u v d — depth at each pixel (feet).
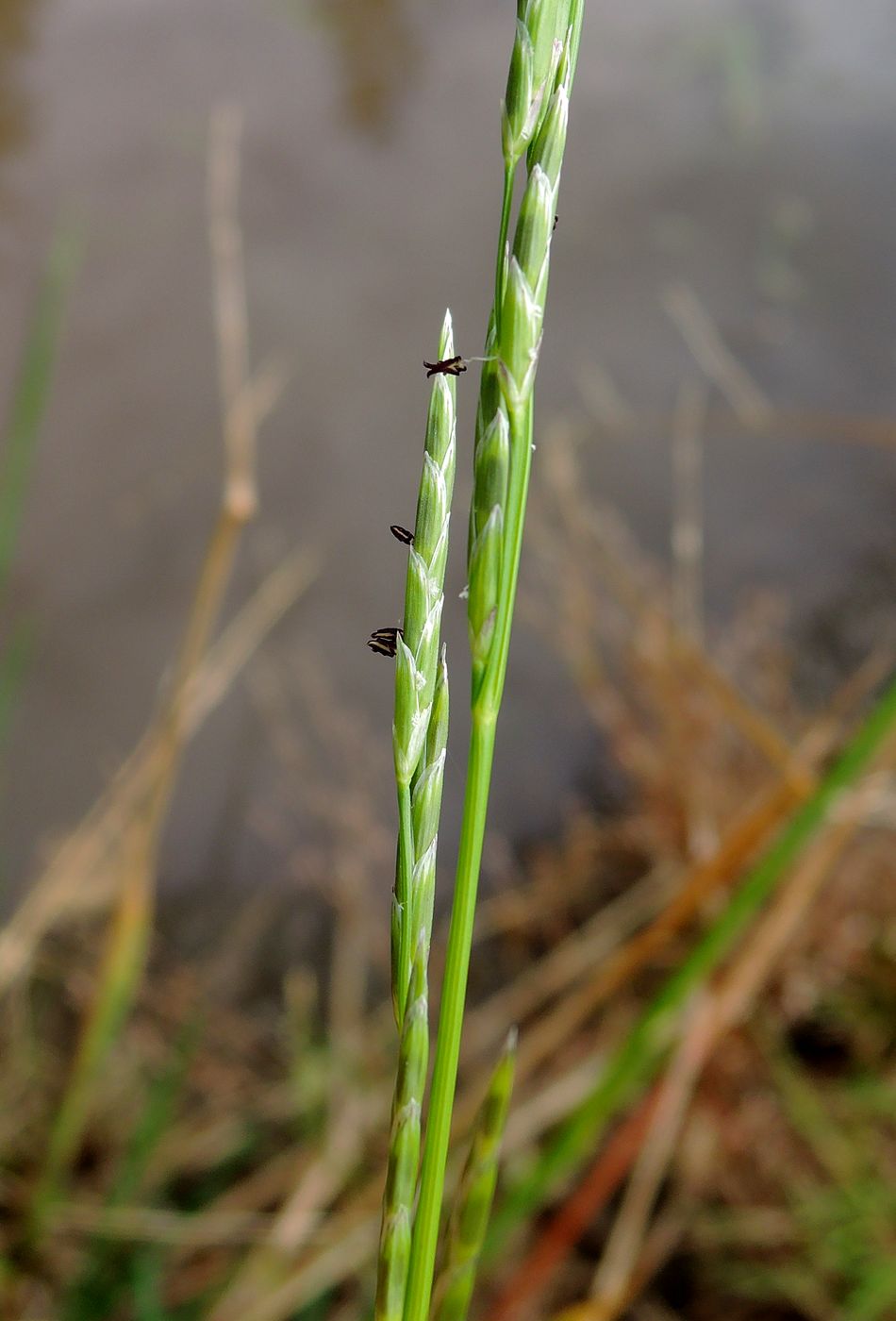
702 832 1.88
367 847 2.56
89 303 4.49
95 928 2.27
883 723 0.82
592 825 2.63
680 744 2.14
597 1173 1.27
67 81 6.11
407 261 4.76
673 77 6.13
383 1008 2.36
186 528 3.52
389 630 0.58
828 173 5.13
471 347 4.17
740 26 6.56
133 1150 1.82
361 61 6.40
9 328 4.38
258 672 3.03
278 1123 2.15
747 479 3.49
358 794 2.58
